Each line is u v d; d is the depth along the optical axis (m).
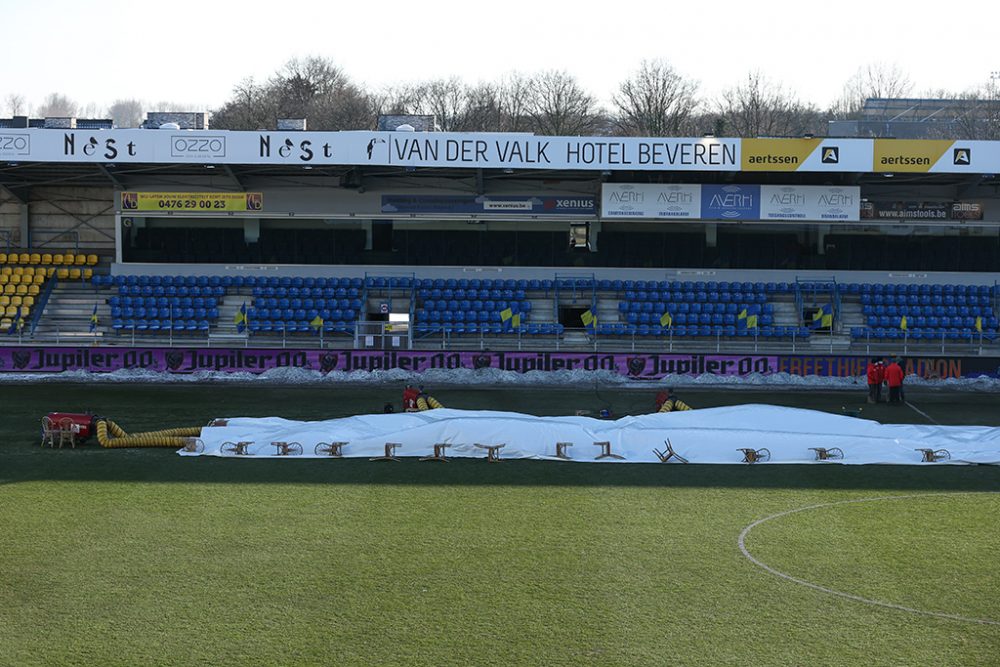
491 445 23.08
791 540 16.53
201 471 21.30
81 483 20.06
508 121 94.12
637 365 36.88
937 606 13.59
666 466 22.31
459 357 36.88
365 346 37.97
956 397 33.41
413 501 18.89
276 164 37.31
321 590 13.98
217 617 13.00
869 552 15.91
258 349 36.72
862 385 36.09
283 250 41.50
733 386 35.81
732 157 37.28
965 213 41.34
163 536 16.44
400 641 12.28
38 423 26.92
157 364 36.69
